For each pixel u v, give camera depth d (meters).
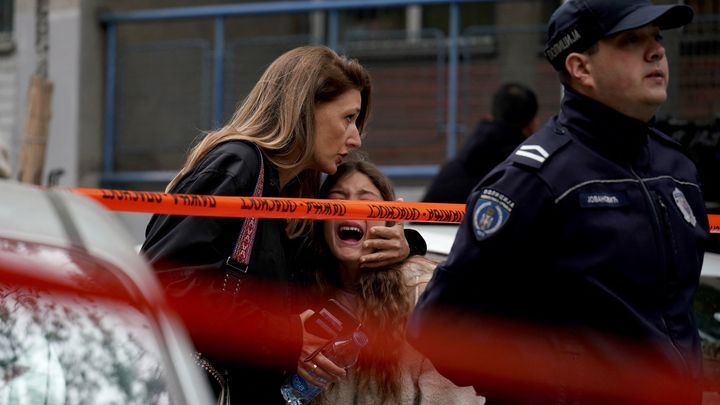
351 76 4.65
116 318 2.79
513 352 3.95
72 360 2.75
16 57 13.24
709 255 5.77
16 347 2.74
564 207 3.88
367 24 12.79
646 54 3.98
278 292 4.37
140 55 13.21
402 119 12.42
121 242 2.89
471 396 4.75
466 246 3.95
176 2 13.90
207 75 12.94
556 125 4.03
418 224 6.37
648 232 3.89
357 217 4.64
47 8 13.17
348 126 4.66
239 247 4.27
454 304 3.98
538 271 3.94
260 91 4.59
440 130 12.28
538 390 3.92
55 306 2.79
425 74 12.36
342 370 4.49
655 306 3.89
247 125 4.54
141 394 2.73
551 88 11.94
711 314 5.41
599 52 3.97
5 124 13.24
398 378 4.71
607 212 3.88
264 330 4.27
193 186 4.34
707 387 5.19
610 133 3.96
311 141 4.56
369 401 4.70
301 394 4.47
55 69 13.11
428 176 12.27
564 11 4.04
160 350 2.79
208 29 13.77
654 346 3.82
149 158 13.15
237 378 4.32
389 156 12.46
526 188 3.90
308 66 4.57
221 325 4.19
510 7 12.29
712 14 9.09
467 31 12.17
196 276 4.15
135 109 13.23
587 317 3.87
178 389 2.75
